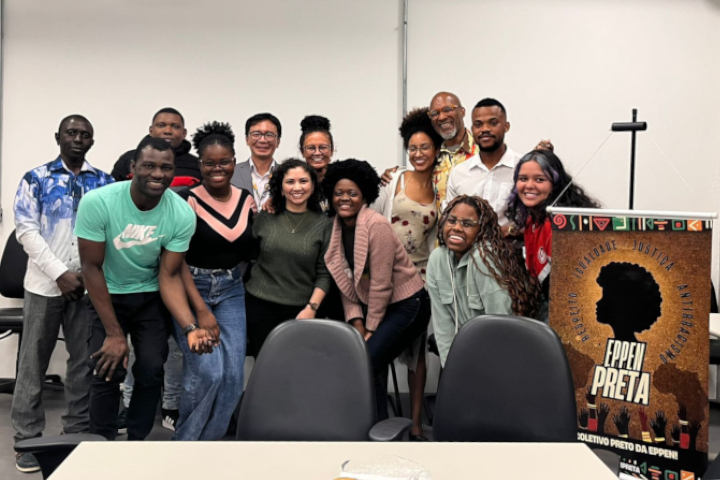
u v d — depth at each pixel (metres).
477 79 4.14
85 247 2.57
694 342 2.40
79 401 3.12
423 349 3.45
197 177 3.65
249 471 1.54
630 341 2.49
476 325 2.13
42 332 3.05
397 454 1.64
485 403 2.08
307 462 1.59
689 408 2.41
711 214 2.36
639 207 4.18
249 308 3.20
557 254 2.59
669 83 4.12
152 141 2.52
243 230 3.00
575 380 2.58
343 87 4.17
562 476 1.52
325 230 3.16
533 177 2.82
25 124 4.18
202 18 4.14
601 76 4.13
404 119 3.60
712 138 4.14
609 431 2.54
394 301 3.12
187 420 2.95
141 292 2.74
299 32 4.15
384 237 3.03
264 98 4.18
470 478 1.50
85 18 4.14
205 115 4.19
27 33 4.14
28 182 3.02
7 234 4.20
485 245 2.70
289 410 2.07
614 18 4.11
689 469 2.41
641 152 4.16
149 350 2.78
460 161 3.45
